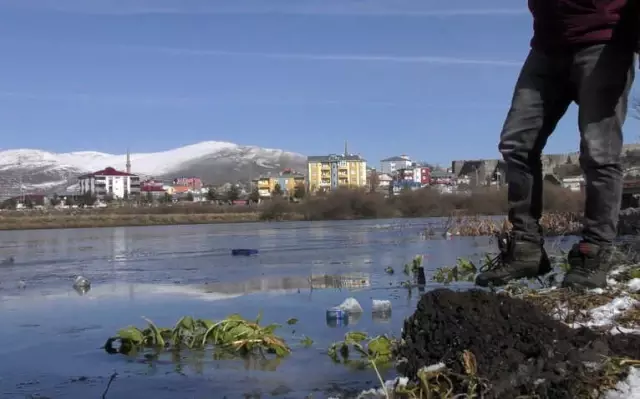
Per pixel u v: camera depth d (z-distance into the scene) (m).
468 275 7.70
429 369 2.36
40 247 19.02
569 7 3.04
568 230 17.39
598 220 3.22
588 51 3.04
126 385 3.21
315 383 3.11
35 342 4.38
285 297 6.19
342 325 4.59
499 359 2.22
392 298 5.88
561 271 5.71
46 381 3.34
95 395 3.04
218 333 4.25
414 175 120.56
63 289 7.64
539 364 2.14
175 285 7.72
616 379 2.07
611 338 2.34
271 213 59.41
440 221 37.69
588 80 3.05
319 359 3.62
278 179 126.62
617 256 3.71
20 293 7.32
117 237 25.91
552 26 3.12
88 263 11.97
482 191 47.94
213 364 3.63
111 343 4.21
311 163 122.56
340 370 3.35
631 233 8.99
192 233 28.17
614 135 3.12
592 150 3.13
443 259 10.33
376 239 18.42
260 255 12.71
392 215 55.75
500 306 2.52
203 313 5.33
